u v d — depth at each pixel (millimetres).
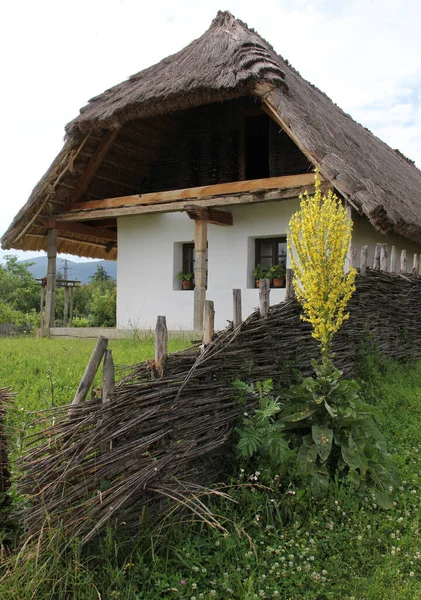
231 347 4195
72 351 7930
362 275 6879
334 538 3473
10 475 3281
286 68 12594
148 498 3268
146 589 2881
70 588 2693
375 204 8133
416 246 13148
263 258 11211
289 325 4969
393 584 3084
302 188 9219
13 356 7328
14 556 2736
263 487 3709
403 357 7965
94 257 15594
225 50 10102
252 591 2904
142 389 3354
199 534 3312
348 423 4148
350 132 12578
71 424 3070
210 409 3855
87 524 2932
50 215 11844
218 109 12180
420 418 5641
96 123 10570
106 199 11312
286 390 4551
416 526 3643
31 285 33594
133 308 12453
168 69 10703
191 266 12156
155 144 12484
